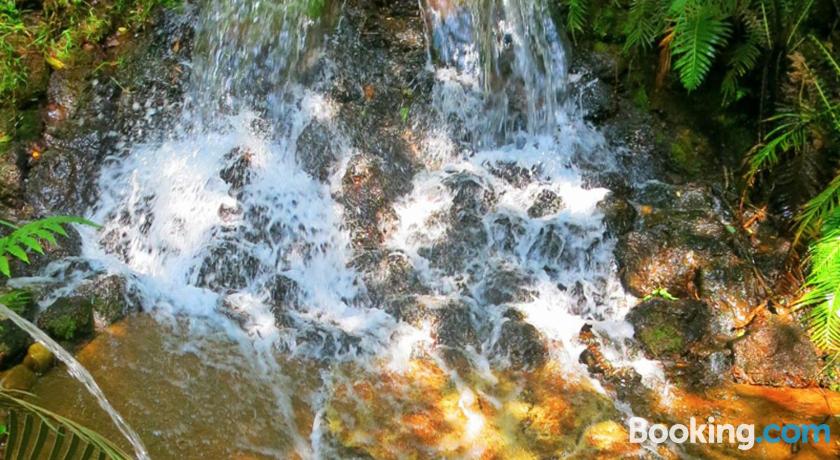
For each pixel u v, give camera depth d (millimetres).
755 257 3938
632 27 4328
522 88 4562
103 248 3912
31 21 4551
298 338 3537
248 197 4059
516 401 3291
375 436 3080
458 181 4160
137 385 3225
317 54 4477
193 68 4500
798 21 3936
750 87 4414
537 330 3594
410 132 4410
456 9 4512
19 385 3096
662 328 3557
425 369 3428
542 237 3979
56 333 3340
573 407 3268
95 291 3557
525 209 4148
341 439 3059
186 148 4234
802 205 4012
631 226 4066
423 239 3996
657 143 4488
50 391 3133
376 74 4527
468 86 4535
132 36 4613
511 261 3961
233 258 3842
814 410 3273
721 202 4184
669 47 4332
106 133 4254
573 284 3857
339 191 4129
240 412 3146
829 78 4012
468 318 3643
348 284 3818
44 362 3223
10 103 4207
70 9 4559
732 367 3475
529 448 3064
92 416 3043
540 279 3863
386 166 4234
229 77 4438
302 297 3795
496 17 4488
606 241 3982
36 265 3674
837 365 3418
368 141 4320
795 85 4047
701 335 3562
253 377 3324
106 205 4043
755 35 4082
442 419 3176
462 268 3896
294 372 3377
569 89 4617
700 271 3787
